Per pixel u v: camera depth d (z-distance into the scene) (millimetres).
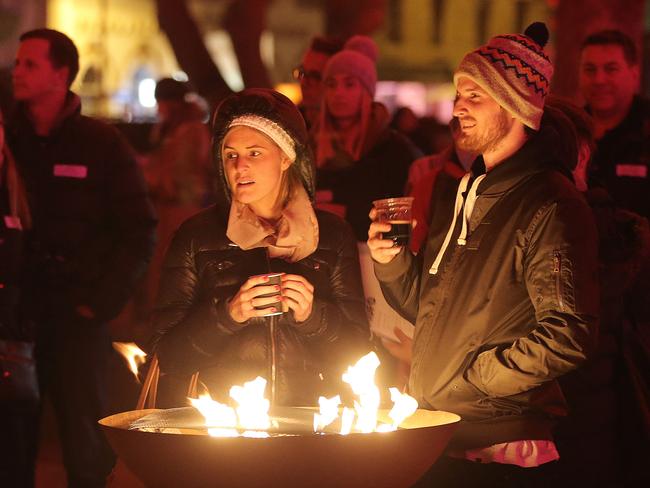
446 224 4445
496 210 4234
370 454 3686
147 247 6801
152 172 11539
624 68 6871
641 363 5156
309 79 7699
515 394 4172
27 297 6488
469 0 20016
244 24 12406
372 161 6949
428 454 3855
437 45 20328
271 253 4676
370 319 5426
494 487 4230
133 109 26266
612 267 4938
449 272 4297
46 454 8484
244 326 4531
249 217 4609
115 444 3846
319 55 7676
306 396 4574
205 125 11797
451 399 4230
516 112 4223
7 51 24641
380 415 4285
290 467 3631
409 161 7012
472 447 4254
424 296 4375
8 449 5992
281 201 4684
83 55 27953
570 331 4023
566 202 4137
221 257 4684
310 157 4699
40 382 6582
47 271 6547
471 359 4195
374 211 4453
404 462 3775
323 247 4730
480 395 4188
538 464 4219
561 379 4938
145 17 28547
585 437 4941
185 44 11727
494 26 19812
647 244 5051
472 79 4246
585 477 4949
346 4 12602
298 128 4617
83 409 6605
